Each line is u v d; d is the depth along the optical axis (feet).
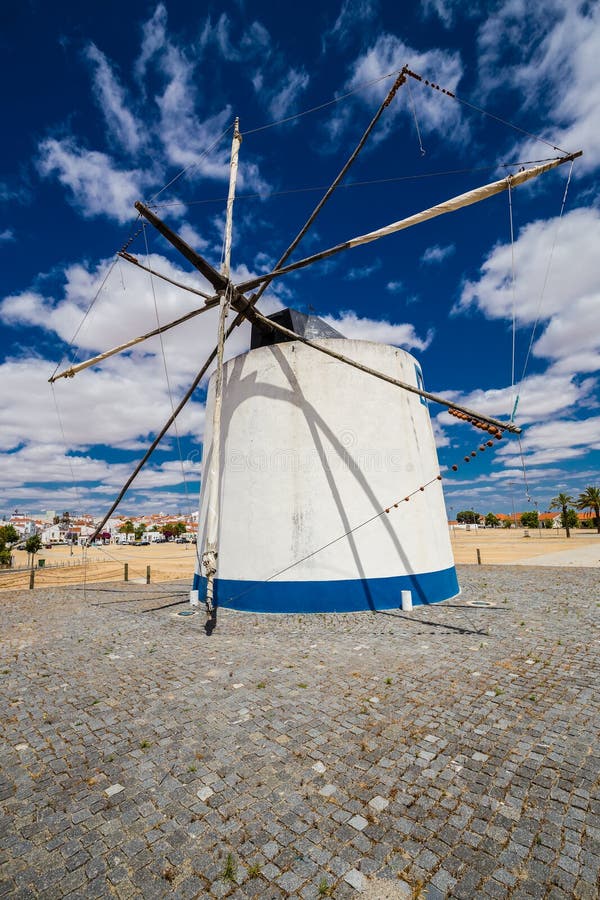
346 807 12.22
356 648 26.84
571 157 26.30
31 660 26.48
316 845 10.82
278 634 30.68
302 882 9.71
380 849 10.64
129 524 472.85
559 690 19.72
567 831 11.07
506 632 29.63
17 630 34.81
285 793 12.91
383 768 14.08
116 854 10.69
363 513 39.55
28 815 12.21
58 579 96.02
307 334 50.21
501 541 206.69
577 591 46.09
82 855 10.67
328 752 15.12
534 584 52.03
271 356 43.91
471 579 57.57
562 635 28.58
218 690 20.83
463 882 9.62
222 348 36.88
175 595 51.70
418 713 17.88
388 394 43.19
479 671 22.36
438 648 26.43
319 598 37.47
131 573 100.01
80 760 15.03
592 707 17.92
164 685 21.70
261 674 22.79
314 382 42.19
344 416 41.37
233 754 15.15
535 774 13.55
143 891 9.58
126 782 13.65
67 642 30.42
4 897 9.46
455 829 11.27
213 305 42.11
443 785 13.12
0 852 10.83
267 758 14.83
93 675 23.49
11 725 17.85
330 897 9.29
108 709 19.10
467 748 15.15
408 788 13.02
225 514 42.93
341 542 38.63
